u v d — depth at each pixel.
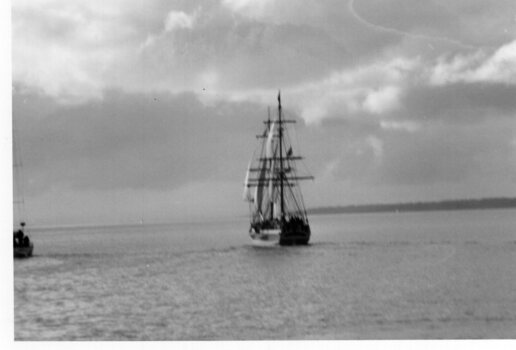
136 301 33.59
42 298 34.72
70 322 30.92
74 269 41.09
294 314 31.11
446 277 36.34
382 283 35.56
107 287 36.69
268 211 45.88
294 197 45.19
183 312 31.97
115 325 30.05
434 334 27.98
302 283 36.53
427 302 32.00
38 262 42.81
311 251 45.69
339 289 34.72
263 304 32.66
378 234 49.72
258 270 40.03
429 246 44.25
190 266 42.06
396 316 30.34
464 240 44.97
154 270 40.84
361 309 31.27
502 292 33.16
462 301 31.86
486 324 29.12
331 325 29.44
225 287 36.28
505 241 43.34
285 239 46.16
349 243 47.28
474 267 38.06
